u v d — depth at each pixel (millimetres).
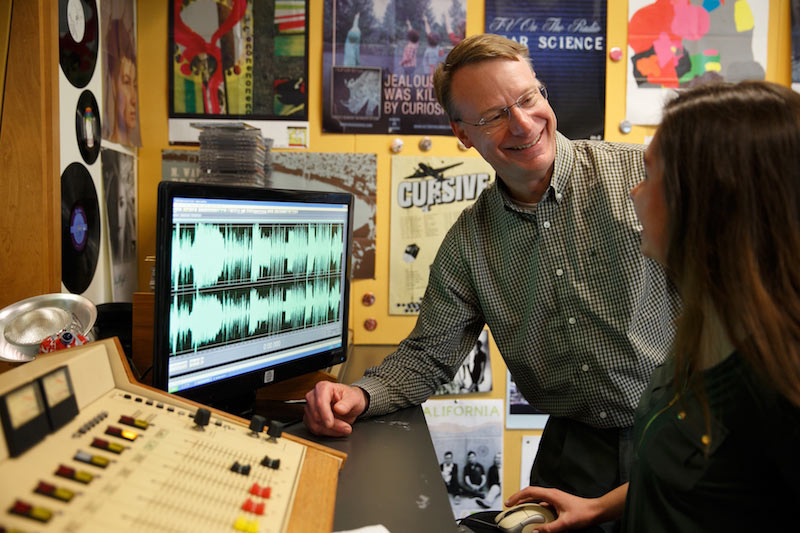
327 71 2205
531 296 1343
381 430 1177
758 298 602
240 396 1239
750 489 679
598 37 2244
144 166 2172
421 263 2275
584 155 1333
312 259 1352
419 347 1380
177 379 1000
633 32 2244
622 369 1278
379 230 2264
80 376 642
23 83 1320
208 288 1053
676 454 759
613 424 1321
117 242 1962
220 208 1064
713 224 641
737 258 621
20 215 1331
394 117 2238
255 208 1153
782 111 624
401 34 2221
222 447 712
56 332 1084
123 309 1484
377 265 2271
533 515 1100
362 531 754
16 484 483
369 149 2242
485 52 1203
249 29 2180
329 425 1113
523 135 1200
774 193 609
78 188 1649
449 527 786
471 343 1456
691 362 740
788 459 603
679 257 707
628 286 1247
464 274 1409
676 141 678
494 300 1388
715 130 642
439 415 2299
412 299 2279
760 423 634
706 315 720
